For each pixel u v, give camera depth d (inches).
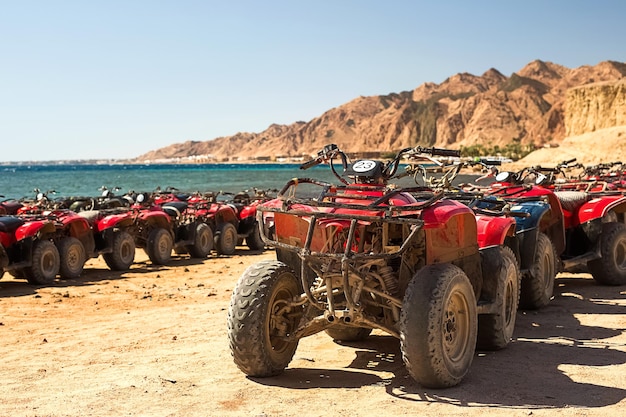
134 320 327.9
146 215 560.1
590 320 297.7
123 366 241.8
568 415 180.5
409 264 216.8
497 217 270.7
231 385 213.2
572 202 373.1
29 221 461.1
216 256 642.2
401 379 217.3
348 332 267.7
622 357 237.8
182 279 482.0
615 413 181.8
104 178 4131.4
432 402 192.4
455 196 296.8
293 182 229.3
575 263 362.6
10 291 434.6
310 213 206.5
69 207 642.2
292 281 224.1
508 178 353.4
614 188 495.5
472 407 187.8
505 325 251.1
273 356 217.5
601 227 370.9
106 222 527.5
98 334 297.1
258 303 211.9
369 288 204.7
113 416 186.5
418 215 206.4
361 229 210.8
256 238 691.4
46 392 211.6
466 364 210.4
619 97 7716.5
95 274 517.7
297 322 227.5
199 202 653.9
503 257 250.4
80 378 227.0
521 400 193.3
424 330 193.3
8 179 4033.0
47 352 265.9
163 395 203.9
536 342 261.9
